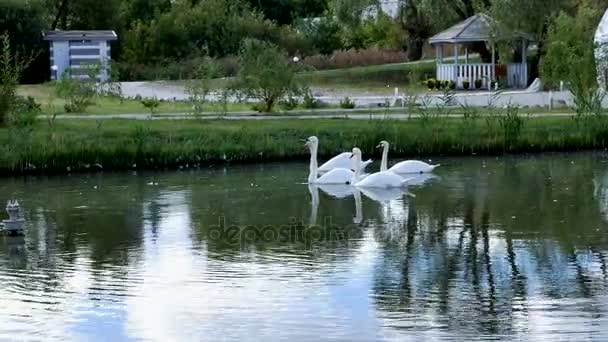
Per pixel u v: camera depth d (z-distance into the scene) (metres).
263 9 81.44
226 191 31.41
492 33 56.88
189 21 70.56
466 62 60.81
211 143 37.28
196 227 26.20
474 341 17.23
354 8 63.50
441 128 39.47
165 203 29.48
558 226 25.67
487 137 38.97
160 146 36.62
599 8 63.12
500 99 50.44
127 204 29.39
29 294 20.22
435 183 32.56
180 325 18.30
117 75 56.56
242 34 70.56
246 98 46.50
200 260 22.73
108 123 40.06
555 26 51.94
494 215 27.20
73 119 41.59
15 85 39.00
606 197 29.48
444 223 26.30
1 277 21.50
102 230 25.98
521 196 29.89
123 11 77.25
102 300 19.77
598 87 43.97
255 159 37.59
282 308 19.14
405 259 22.58
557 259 22.39
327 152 38.25
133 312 19.06
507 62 58.28
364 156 38.66
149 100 48.69
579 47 45.81
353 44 75.19
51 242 24.72
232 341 17.52
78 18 74.06
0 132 37.31
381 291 20.09
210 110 46.53
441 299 19.58
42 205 29.48
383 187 31.92
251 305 19.33
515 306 19.03
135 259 22.91
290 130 39.09
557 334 17.58
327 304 19.36
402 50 72.19
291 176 34.34
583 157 37.94
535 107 47.88
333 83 61.31
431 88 58.44
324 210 28.28
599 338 17.34
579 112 41.12
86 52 64.19
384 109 46.28
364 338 17.52
